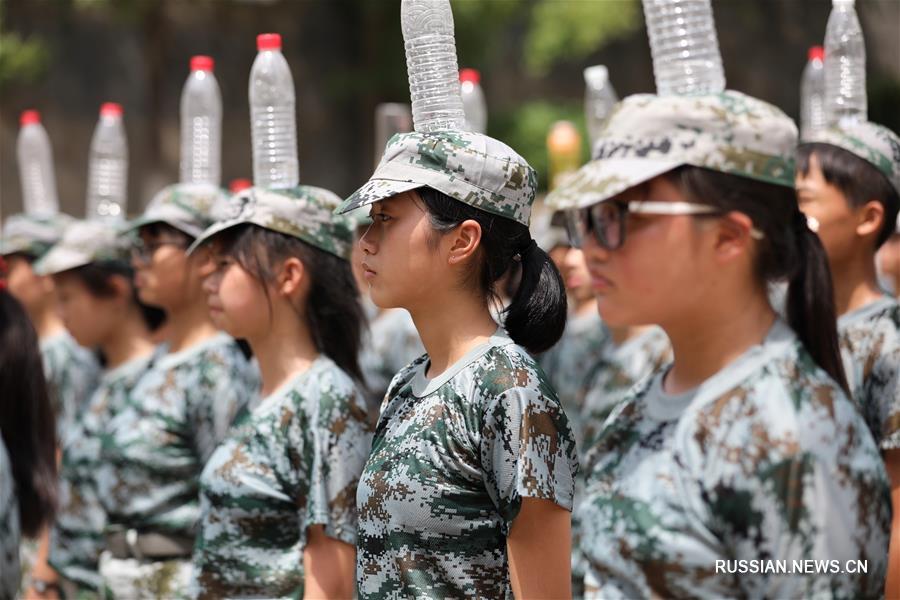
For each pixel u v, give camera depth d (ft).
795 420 9.12
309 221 14.32
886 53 66.44
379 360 24.85
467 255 10.29
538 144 64.34
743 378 9.46
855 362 13.53
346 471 13.73
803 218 9.93
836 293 14.08
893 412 12.99
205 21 69.26
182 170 19.03
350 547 13.66
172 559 17.79
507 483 9.95
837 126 14.35
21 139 26.73
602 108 19.65
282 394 14.12
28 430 16.43
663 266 9.40
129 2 64.34
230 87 69.82
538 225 26.45
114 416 20.07
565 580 10.10
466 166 10.23
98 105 67.77
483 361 10.27
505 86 72.49
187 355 18.01
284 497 13.91
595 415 21.08
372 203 10.52
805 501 8.95
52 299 25.41
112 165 22.41
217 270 14.39
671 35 10.17
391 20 70.69
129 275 20.90
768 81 72.49
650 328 21.01
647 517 9.53
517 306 10.75
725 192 9.32
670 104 9.43
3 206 65.05
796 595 8.88
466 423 10.14
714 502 9.23
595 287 9.75
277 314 14.29
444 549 10.15
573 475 10.41
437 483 10.13
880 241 14.12
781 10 72.49
